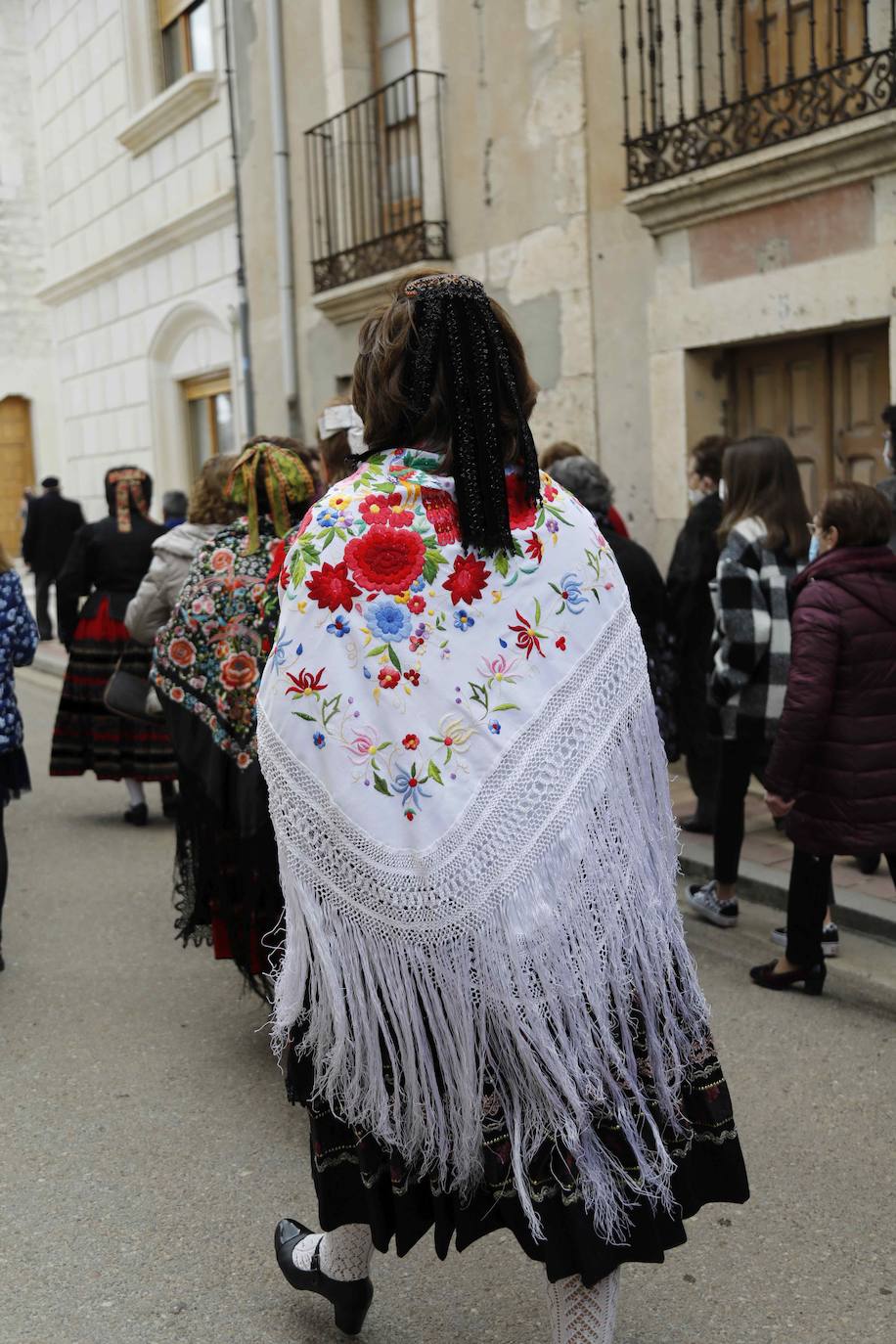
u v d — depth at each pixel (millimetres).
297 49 9781
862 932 4418
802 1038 3637
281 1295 2564
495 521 1767
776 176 5914
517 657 1804
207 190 11695
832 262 5793
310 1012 1908
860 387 6094
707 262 6480
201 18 12008
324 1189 2010
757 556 4188
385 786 1779
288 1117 3314
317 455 4590
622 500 7227
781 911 4703
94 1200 2932
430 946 1789
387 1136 1845
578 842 1809
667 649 4590
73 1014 4031
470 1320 2469
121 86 13109
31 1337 2439
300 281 10172
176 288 12625
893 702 3506
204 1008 4066
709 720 4898
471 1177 1869
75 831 6402
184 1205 2904
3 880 4461
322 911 1829
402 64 8992
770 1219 2766
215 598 3379
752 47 6316
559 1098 1793
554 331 7539
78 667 6219
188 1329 2459
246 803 3270
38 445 18047
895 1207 2795
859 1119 3174
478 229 8055
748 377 6719
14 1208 2902
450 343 1789
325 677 1779
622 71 6629
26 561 13875
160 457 13539
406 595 1775
